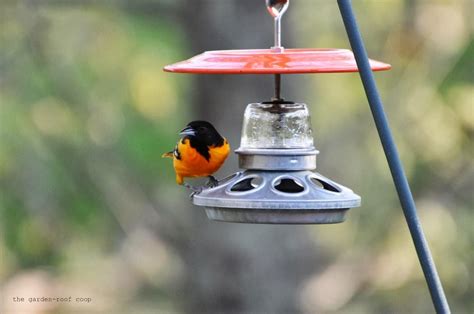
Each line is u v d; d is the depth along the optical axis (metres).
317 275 13.64
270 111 6.49
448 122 13.80
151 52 14.55
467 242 13.90
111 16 14.27
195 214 12.32
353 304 14.12
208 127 7.07
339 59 6.05
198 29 12.19
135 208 14.29
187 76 14.49
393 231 14.27
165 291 14.95
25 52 13.52
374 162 14.29
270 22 11.98
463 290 13.85
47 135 13.85
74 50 14.27
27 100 13.70
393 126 13.88
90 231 14.42
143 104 14.45
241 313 12.11
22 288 14.52
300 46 13.24
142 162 14.24
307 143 6.50
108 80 14.42
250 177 6.20
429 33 13.83
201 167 7.06
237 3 11.95
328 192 6.04
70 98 13.86
